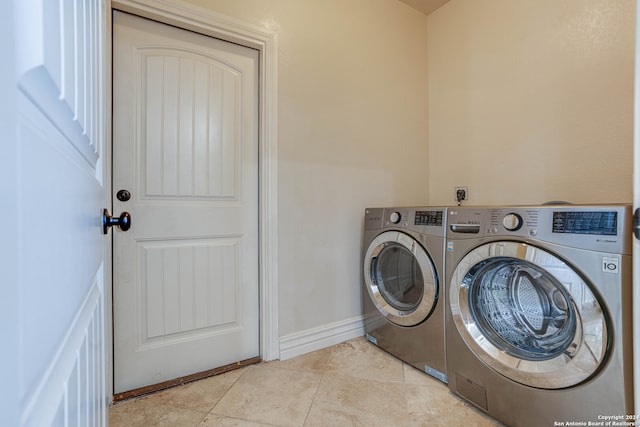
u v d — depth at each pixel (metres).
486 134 2.05
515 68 1.88
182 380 1.49
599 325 0.89
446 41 2.30
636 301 0.54
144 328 1.44
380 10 2.15
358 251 2.03
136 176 1.42
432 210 1.48
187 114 1.53
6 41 0.21
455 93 2.24
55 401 0.29
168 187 1.49
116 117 1.37
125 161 1.39
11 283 0.21
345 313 1.97
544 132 1.75
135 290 1.42
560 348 1.02
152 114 1.45
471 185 2.14
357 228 2.03
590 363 0.91
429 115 2.42
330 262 1.91
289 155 1.75
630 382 0.84
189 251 1.55
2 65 0.20
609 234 0.88
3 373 0.20
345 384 1.46
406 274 1.70
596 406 0.90
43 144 0.27
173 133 1.50
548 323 1.08
